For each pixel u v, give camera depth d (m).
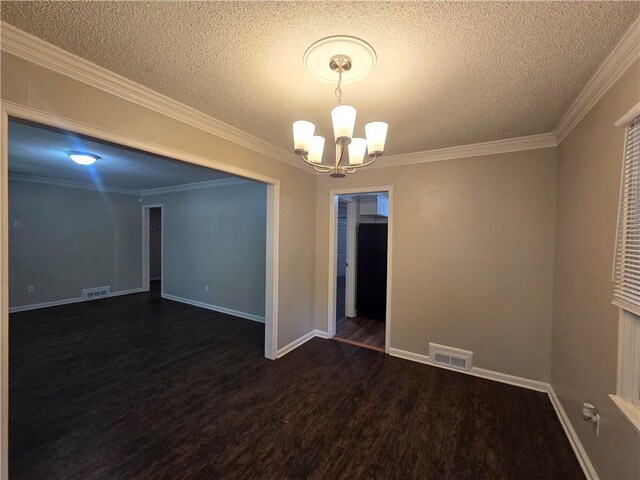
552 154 2.43
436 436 1.92
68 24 1.21
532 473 1.63
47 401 2.28
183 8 1.11
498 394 2.42
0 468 1.26
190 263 5.36
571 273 1.98
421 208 3.00
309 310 3.64
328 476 1.61
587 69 1.46
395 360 3.06
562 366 2.13
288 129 2.39
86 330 3.95
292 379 2.65
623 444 1.29
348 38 1.26
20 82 1.32
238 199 4.70
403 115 2.04
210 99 1.88
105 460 1.69
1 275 1.26
